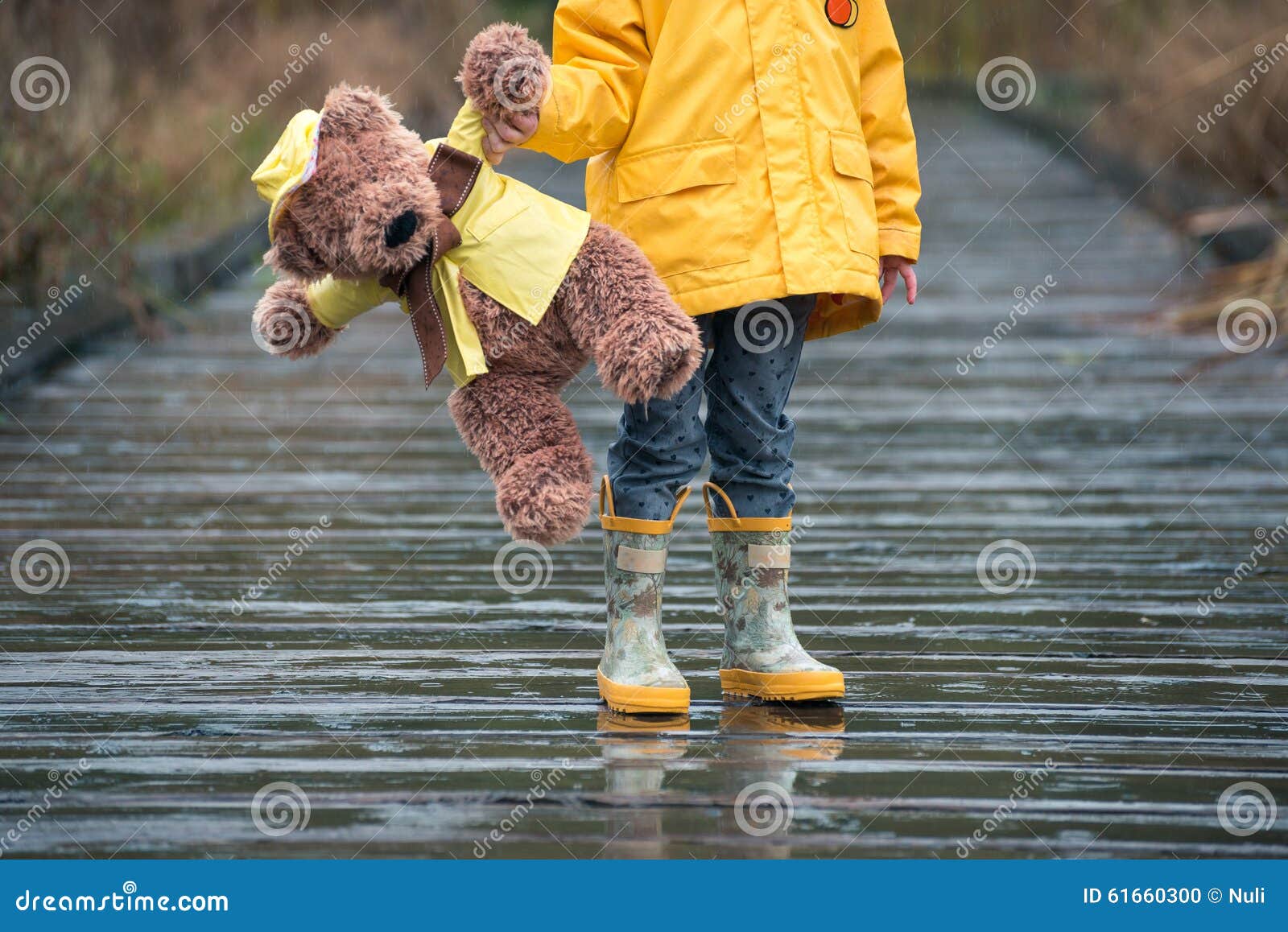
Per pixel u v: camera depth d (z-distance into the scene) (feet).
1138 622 23.88
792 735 18.42
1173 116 80.12
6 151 51.93
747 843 15.07
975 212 87.92
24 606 24.62
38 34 64.13
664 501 19.21
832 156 18.53
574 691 20.21
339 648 22.35
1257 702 19.88
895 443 39.60
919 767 17.28
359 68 98.32
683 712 19.29
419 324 17.43
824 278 18.28
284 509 32.40
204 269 67.21
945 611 24.57
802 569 27.43
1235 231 66.23
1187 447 38.47
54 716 19.02
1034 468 36.45
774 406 19.33
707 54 18.26
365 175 17.04
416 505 32.96
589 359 18.38
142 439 40.01
